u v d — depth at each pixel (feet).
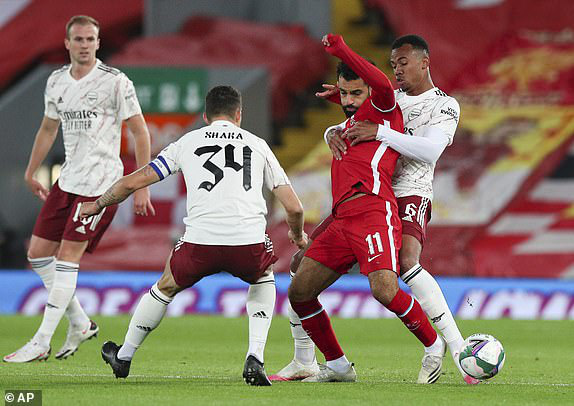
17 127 188.24
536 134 202.90
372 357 99.14
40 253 91.97
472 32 218.79
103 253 174.19
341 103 74.79
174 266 66.85
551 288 164.35
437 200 193.67
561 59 213.05
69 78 89.97
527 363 93.76
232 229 66.08
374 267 68.39
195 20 215.31
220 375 77.66
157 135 181.16
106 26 219.61
